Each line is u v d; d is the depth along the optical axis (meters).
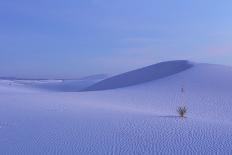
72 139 11.76
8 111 19.08
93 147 10.66
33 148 10.53
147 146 10.76
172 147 10.62
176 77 47.50
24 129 13.55
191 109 25.30
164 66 63.22
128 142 11.30
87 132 12.94
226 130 13.34
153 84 44.31
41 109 20.28
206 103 28.38
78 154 9.87
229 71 50.94
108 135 12.38
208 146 10.70
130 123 14.92
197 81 42.97
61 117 16.77
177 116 18.05
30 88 82.88
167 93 35.72
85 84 93.19
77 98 32.12
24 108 20.70
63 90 83.38
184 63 61.09
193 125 14.55
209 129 13.55
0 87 66.38
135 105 27.55
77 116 17.16
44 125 14.43
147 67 68.25
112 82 63.25
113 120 15.79
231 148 10.41
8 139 11.77
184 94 34.41
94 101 29.36
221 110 24.72
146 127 13.94
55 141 11.46
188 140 11.54
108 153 9.97
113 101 30.31
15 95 34.34
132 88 42.59
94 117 16.81
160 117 17.22
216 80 43.16
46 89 85.31
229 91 35.50
